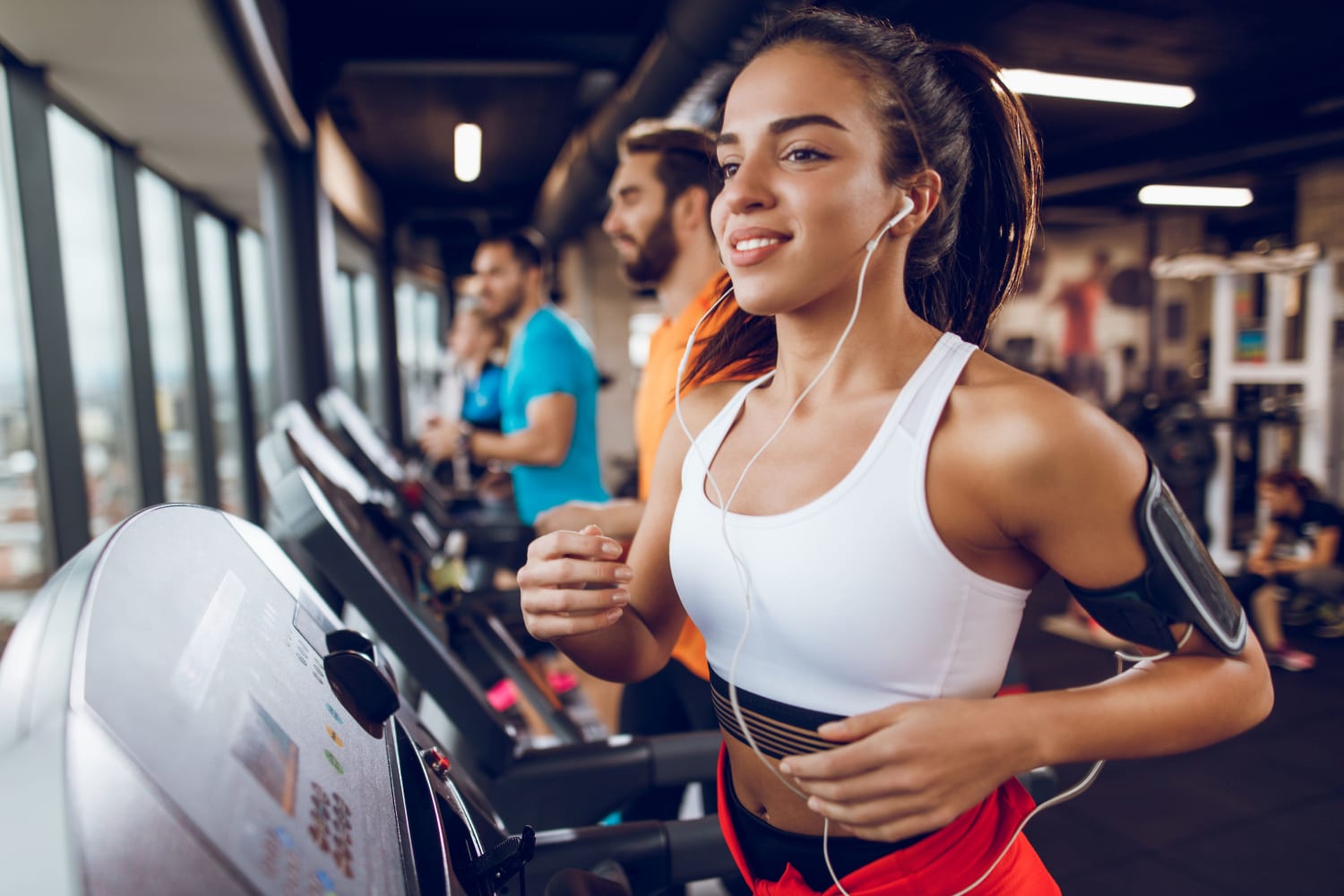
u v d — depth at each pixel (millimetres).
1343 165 6371
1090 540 586
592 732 2887
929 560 604
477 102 6730
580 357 2939
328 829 416
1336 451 5922
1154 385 10914
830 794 540
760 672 683
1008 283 820
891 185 643
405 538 2088
